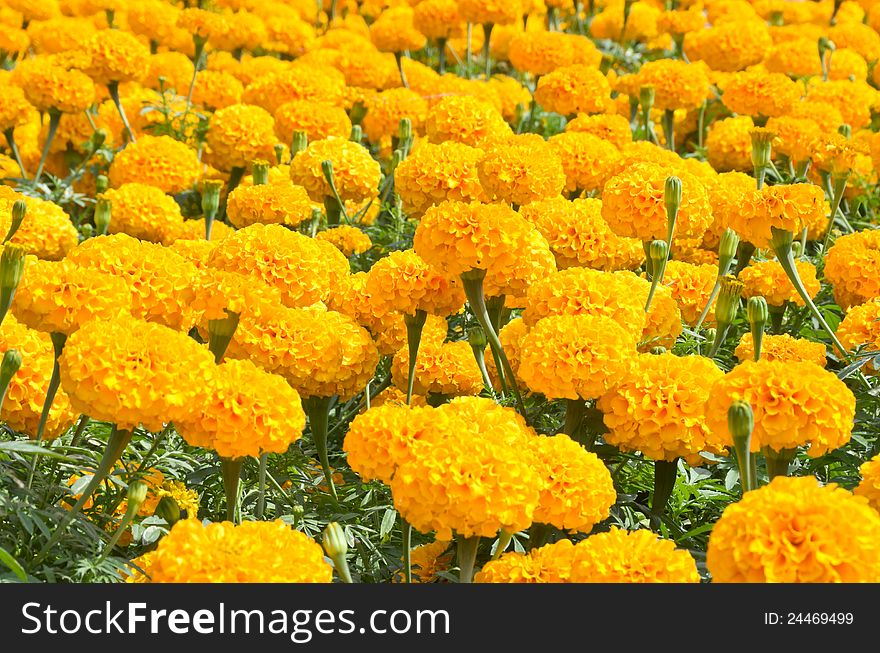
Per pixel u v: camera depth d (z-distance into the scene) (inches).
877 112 80.2
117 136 83.4
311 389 42.8
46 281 37.1
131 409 33.7
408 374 45.8
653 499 41.9
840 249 52.0
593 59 95.2
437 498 33.2
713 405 36.1
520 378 41.3
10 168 76.3
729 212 46.8
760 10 128.3
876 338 46.9
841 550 29.1
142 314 40.0
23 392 39.8
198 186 74.5
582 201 51.2
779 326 53.4
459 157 52.2
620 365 39.2
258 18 102.2
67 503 39.3
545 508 35.6
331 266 46.9
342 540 33.6
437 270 41.9
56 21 100.8
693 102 78.3
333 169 59.7
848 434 35.5
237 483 37.8
